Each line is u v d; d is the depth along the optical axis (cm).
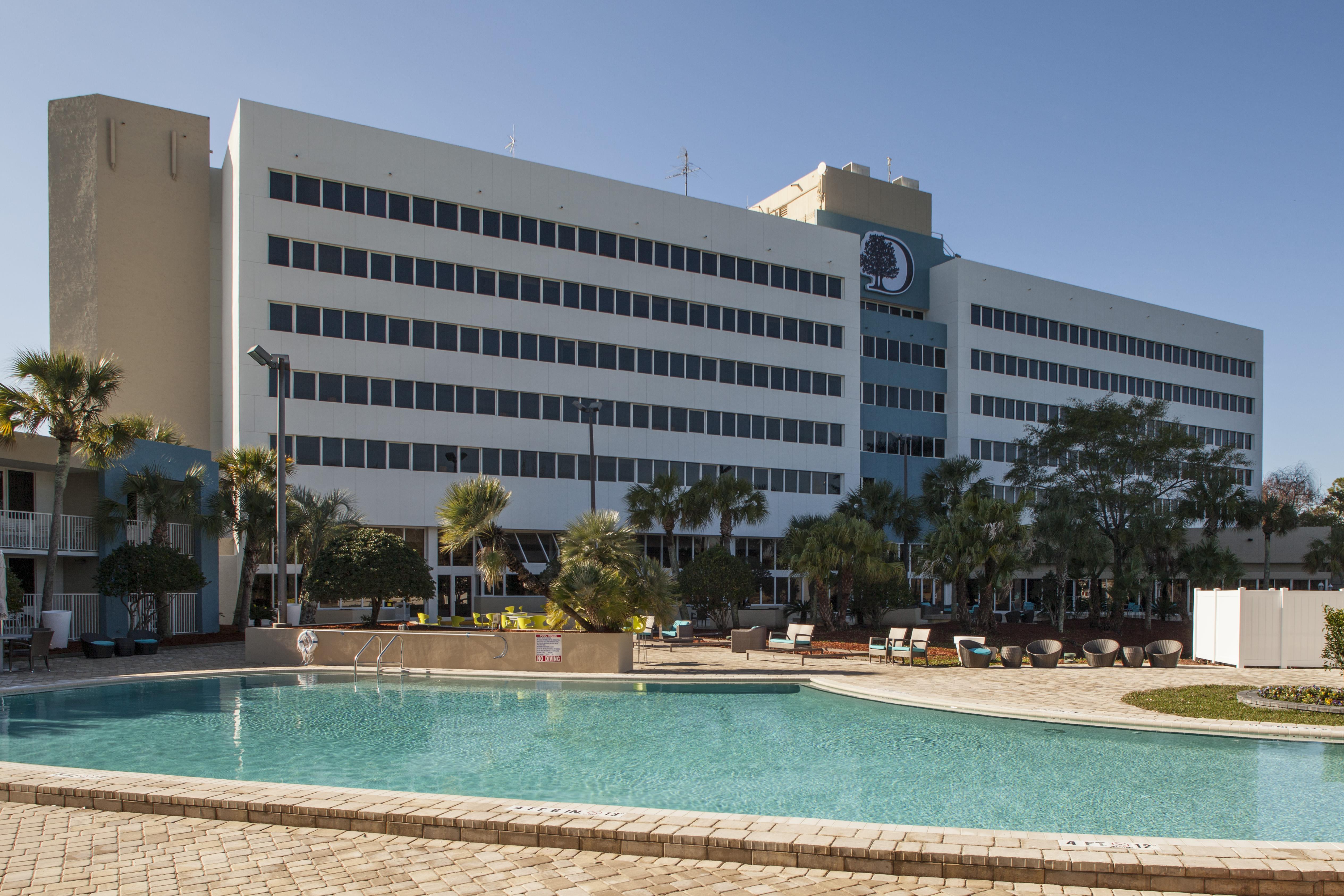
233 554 3647
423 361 3981
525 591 4134
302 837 739
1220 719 1416
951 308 5900
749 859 678
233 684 1912
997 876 645
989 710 1521
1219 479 4897
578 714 1550
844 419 5275
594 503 3509
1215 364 7106
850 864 664
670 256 4719
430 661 2094
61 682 1833
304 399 3700
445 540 2330
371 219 3884
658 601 2144
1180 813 927
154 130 4038
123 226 3941
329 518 3162
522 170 4281
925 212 6184
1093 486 4494
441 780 1055
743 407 4906
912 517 4338
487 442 4122
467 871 656
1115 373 6500
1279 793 1013
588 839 708
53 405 2355
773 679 1930
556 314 4341
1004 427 5962
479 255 4138
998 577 3503
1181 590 5250
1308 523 6706
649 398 4594
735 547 4894
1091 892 627
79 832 749
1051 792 1014
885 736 1359
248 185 3631
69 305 3888
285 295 3678
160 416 3938
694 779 1068
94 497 2784
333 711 1577
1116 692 1723
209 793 813
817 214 5694
